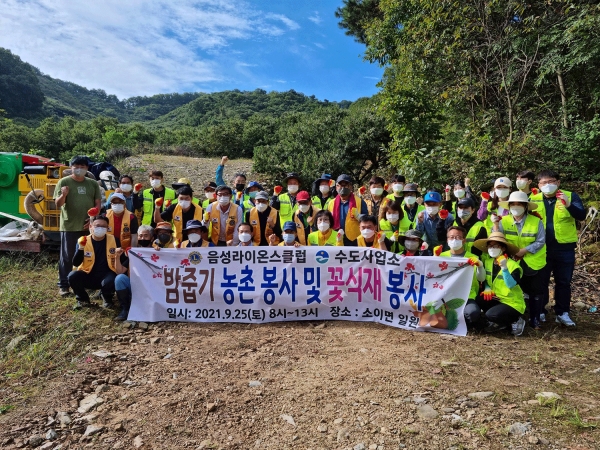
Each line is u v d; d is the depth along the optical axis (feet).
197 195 43.80
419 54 33.45
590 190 26.55
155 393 11.41
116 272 16.88
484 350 14.10
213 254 17.02
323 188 21.99
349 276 16.93
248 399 11.02
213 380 12.04
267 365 12.98
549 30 27.12
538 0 27.94
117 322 16.31
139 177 52.06
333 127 51.93
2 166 25.36
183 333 15.62
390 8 38.47
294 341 14.85
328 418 10.12
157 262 16.99
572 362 13.12
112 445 9.37
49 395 11.34
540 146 27.20
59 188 18.16
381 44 40.63
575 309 18.52
